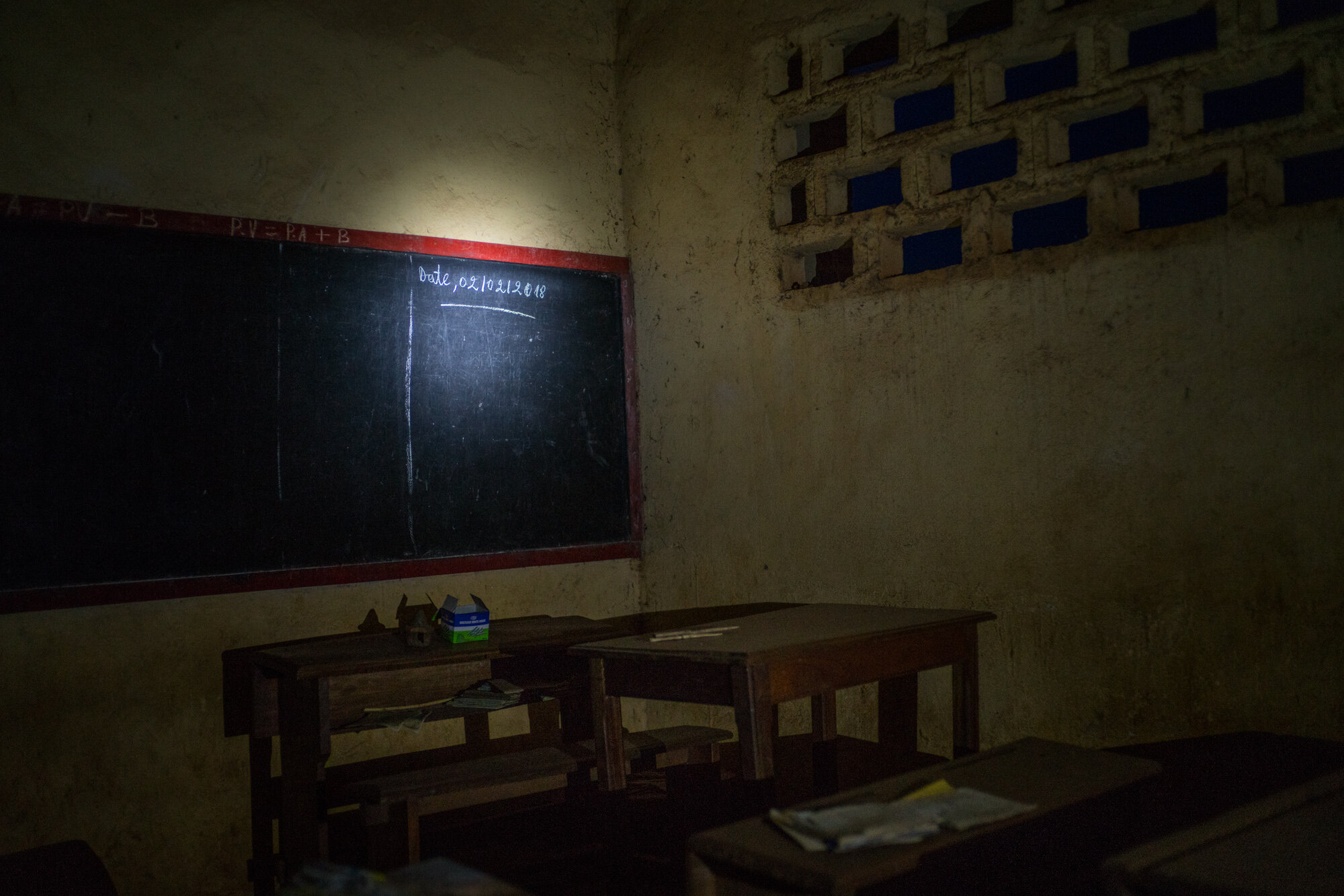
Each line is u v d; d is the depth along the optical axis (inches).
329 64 155.6
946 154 150.6
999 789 90.8
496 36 172.6
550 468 173.6
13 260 130.3
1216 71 125.2
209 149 144.9
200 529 141.6
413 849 118.3
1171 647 128.5
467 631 138.4
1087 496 135.4
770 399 167.0
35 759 129.3
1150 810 122.8
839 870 72.3
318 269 153.0
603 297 181.8
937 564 149.1
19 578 128.8
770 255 166.9
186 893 138.7
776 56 165.9
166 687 138.3
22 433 129.9
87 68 136.4
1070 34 136.3
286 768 127.6
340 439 153.5
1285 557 120.0
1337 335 116.6
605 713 123.3
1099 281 134.3
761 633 121.6
